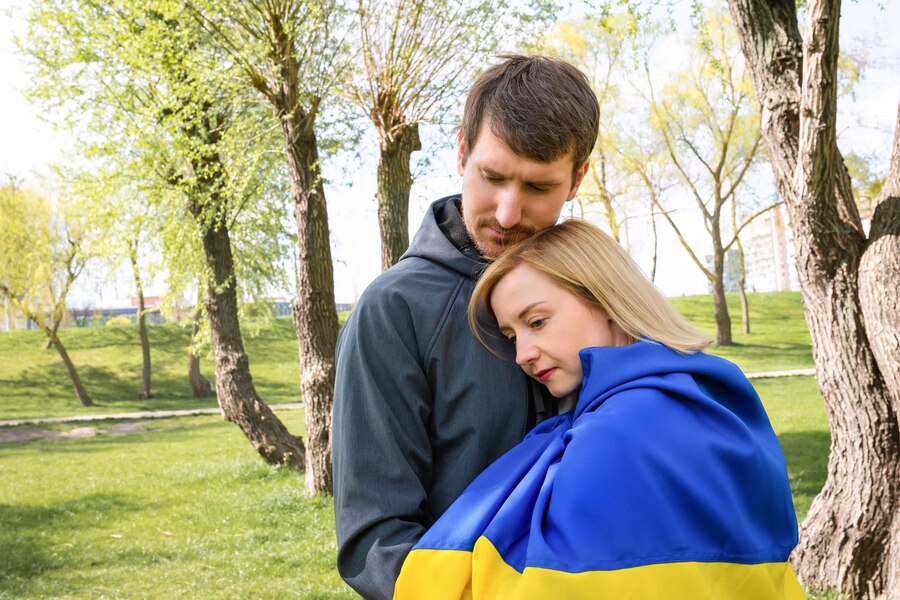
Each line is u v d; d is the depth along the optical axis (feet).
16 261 96.12
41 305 99.09
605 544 4.10
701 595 4.11
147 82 38.75
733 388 5.09
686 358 5.01
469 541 4.41
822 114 15.07
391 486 4.98
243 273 54.44
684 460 4.39
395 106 28.78
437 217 6.11
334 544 27.45
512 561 4.27
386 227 29.84
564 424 5.01
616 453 4.32
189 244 45.47
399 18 27.43
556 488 4.31
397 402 5.20
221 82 31.91
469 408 5.24
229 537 29.40
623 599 4.00
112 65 37.81
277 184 48.26
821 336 16.57
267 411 42.09
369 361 5.24
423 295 5.40
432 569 4.41
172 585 23.53
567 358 5.16
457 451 5.25
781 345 108.37
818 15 14.38
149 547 28.58
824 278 16.37
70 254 96.17
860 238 16.20
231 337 41.63
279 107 30.25
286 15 28.22
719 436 4.58
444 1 27.14
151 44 32.07
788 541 4.69
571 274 5.15
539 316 5.14
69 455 57.93
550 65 5.19
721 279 107.86
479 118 5.19
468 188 5.38
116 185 41.83
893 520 16.02
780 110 16.66
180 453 55.88
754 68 17.16
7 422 86.07
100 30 36.01
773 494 4.63
